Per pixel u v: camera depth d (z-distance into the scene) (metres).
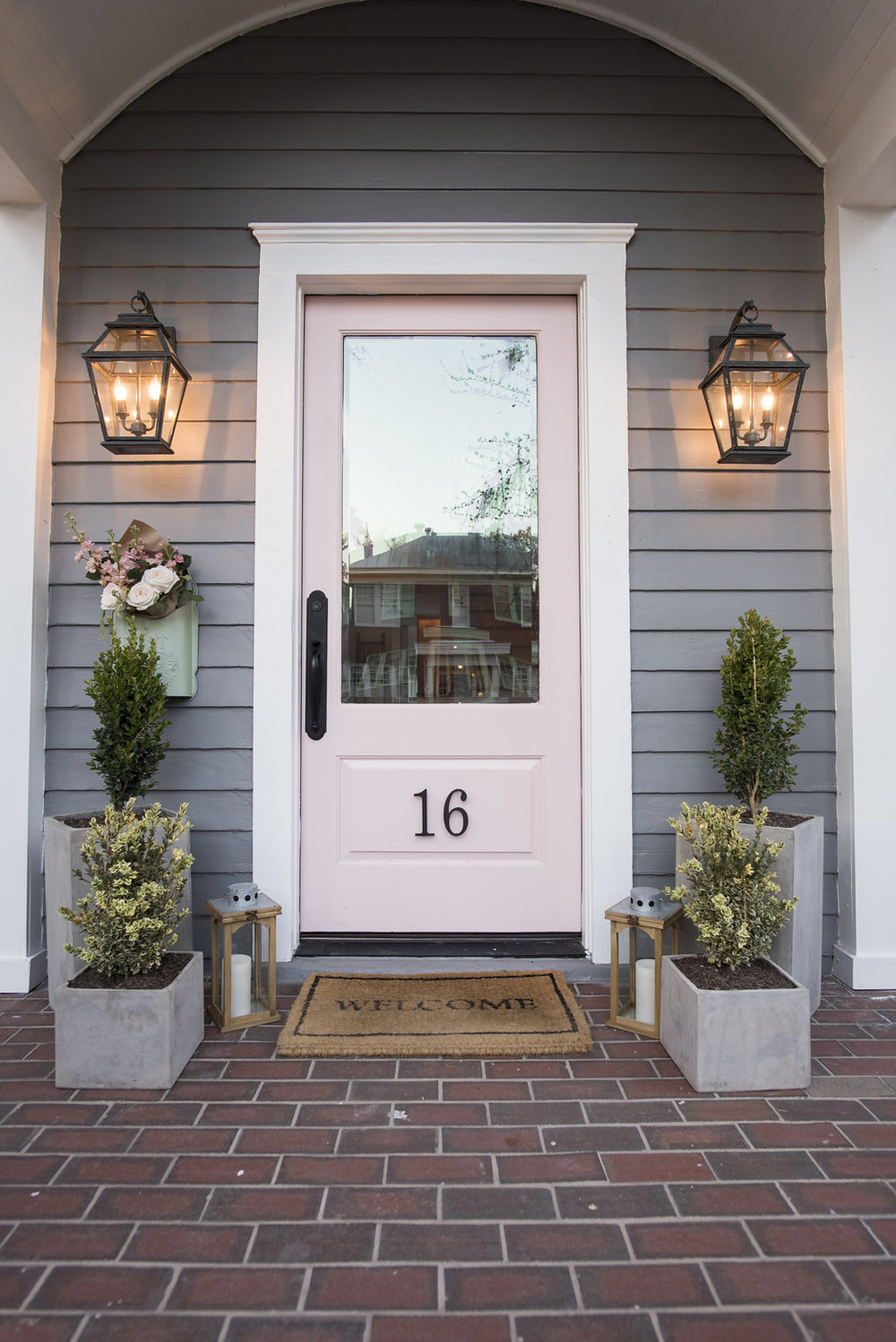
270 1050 2.18
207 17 2.65
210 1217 1.53
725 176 2.81
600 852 2.71
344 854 2.83
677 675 2.75
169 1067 1.97
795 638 2.76
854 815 2.64
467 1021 2.29
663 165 2.81
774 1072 1.98
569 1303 1.34
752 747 2.43
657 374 2.78
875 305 2.72
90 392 2.76
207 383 2.75
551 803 2.84
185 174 2.78
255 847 2.68
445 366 2.91
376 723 2.84
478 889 2.84
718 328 2.80
